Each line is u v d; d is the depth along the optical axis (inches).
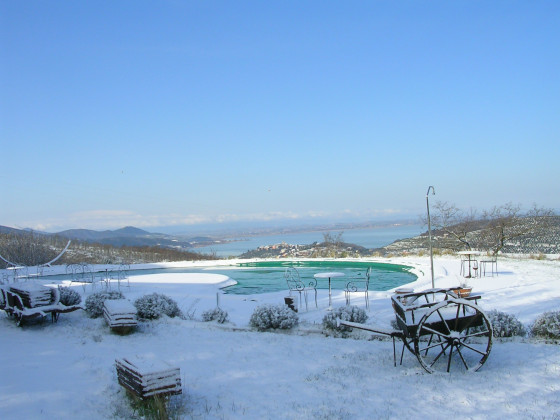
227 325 381.1
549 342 278.7
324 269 1050.7
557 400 189.2
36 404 202.8
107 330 369.4
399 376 235.1
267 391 220.8
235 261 1184.2
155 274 975.6
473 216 1151.0
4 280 808.9
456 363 249.1
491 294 509.4
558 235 1082.7
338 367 257.4
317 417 184.2
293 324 362.9
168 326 386.6
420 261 979.3
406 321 253.0
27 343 333.4
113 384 230.8
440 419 178.2
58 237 1695.4
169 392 194.9
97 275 975.6
